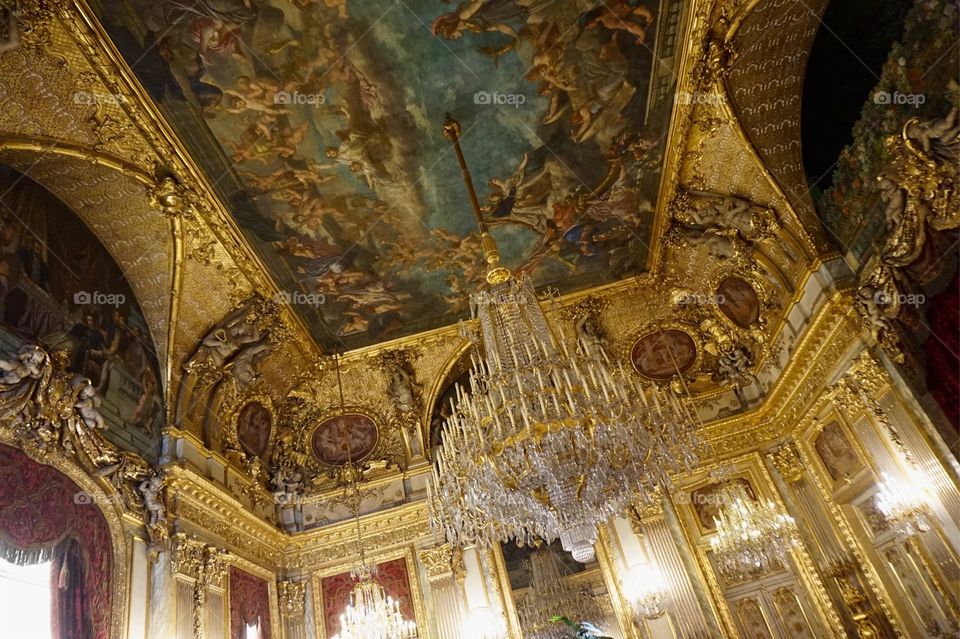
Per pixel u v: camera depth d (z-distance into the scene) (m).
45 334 9.16
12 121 8.78
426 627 13.76
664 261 15.66
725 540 13.25
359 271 13.77
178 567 10.49
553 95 10.84
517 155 11.87
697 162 12.84
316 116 10.40
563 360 9.35
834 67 11.24
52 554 8.14
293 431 16.11
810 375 13.45
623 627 13.66
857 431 12.30
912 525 10.95
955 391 9.83
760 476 14.84
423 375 16.70
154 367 11.88
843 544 13.35
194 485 11.50
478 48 9.88
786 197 12.25
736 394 16.03
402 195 12.20
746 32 10.23
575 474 8.86
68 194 10.21
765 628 13.44
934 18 9.20
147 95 9.39
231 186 11.16
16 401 8.23
